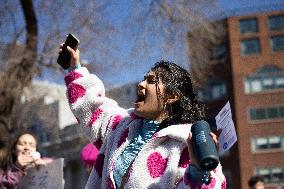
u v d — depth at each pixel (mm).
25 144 4203
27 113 12484
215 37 12742
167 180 2266
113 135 2600
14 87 11039
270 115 43438
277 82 43875
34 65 11477
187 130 2299
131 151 2416
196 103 2543
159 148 2326
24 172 4105
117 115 2701
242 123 43062
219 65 42688
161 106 2445
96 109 2754
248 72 43781
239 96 43188
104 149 2641
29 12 11562
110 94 10758
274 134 43000
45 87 13547
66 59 2916
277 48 45781
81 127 2805
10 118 10773
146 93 2461
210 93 41969
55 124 15914
